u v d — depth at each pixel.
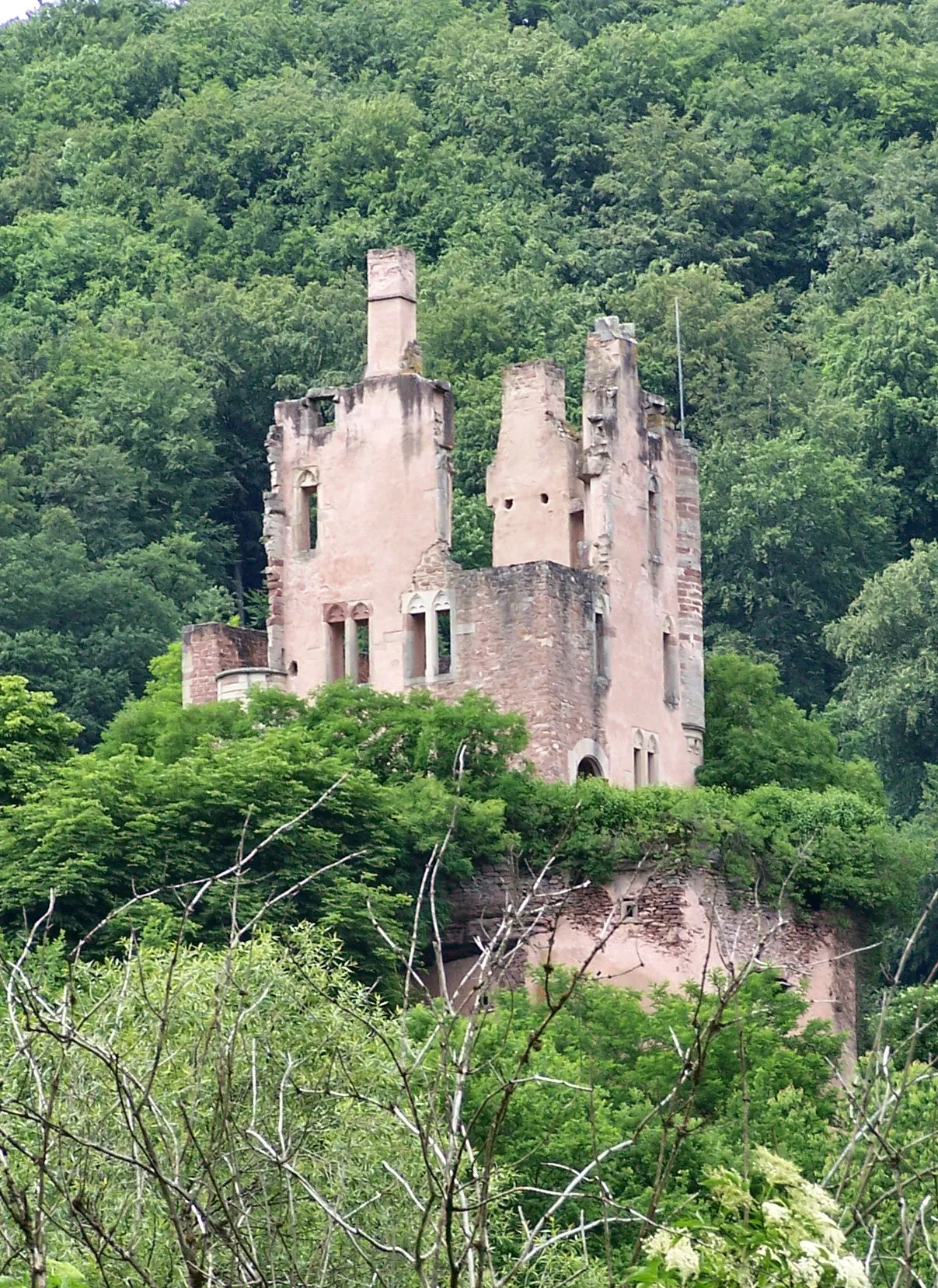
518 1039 116.50
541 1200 104.88
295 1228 50.53
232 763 140.88
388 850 139.00
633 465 165.88
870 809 158.88
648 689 164.38
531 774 152.50
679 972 147.75
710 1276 48.94
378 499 163.25
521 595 157.25
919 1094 90.19
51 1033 48.44
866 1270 48.22
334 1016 80.31
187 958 101.31
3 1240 48.12
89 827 134.62
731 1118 113.75
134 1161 48.19
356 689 155.38
